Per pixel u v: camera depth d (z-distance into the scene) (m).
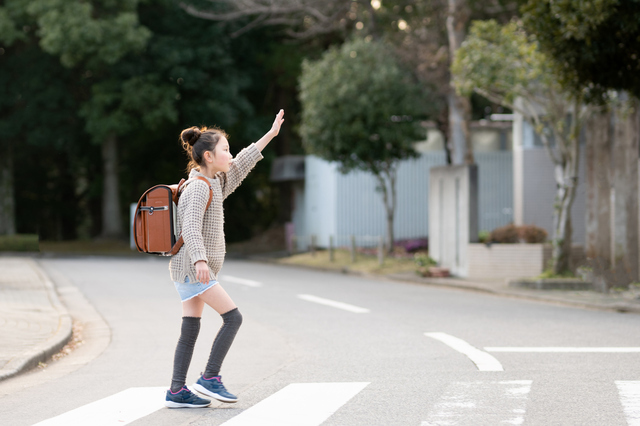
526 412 5.49
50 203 49.53
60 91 37.47
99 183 46.28
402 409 5.63
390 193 29.45
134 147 45.09
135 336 9.94
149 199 5.59
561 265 16.61
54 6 34.50
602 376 6.82
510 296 15.16
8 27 35.25
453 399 5.95
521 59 16.42
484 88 16.59
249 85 38.53
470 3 23.94
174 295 15.29
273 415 5.46
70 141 38.50
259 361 7.96
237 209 45.44
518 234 19.25
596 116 16.30
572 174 16.14
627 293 14.38
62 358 8.41
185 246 5.45
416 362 7.71
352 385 6.56
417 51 26.02
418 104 24.36
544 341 8.98
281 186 39.25
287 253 31.98
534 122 17.17
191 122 38.25
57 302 13.10
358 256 25.25
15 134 37.69
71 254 35.03
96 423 5.29
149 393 6.32
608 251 16.25
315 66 24.89
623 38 12.38
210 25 37.00
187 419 5.37
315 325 10.73
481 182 29.12
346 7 28.42
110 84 36.41
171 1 36.97
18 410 5.75
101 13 36.66
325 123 24.00
